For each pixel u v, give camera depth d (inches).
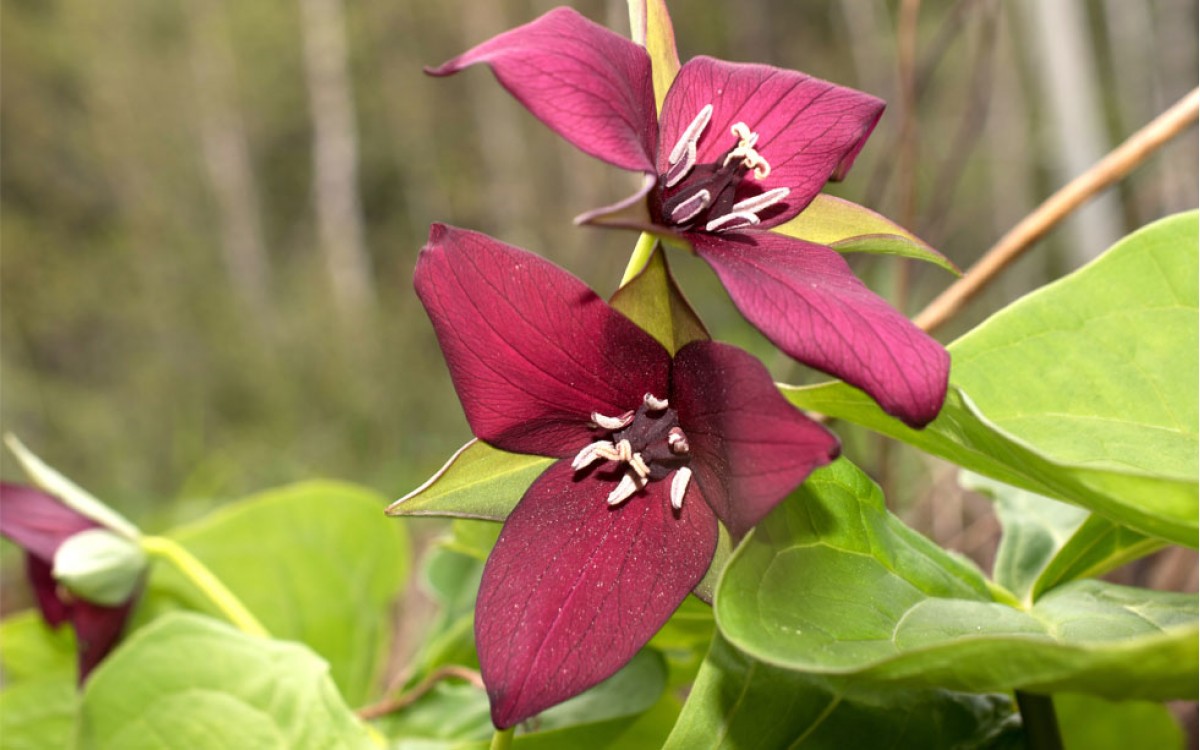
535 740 11.1
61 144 153.3
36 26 151.0
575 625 8.2
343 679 14.6
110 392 110.7
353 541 14.4
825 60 96.7
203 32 167.6
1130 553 10.0
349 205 162.2
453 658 12.2
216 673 9.9
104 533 12.9
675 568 8.4
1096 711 12.1
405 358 111.7
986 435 8.0
